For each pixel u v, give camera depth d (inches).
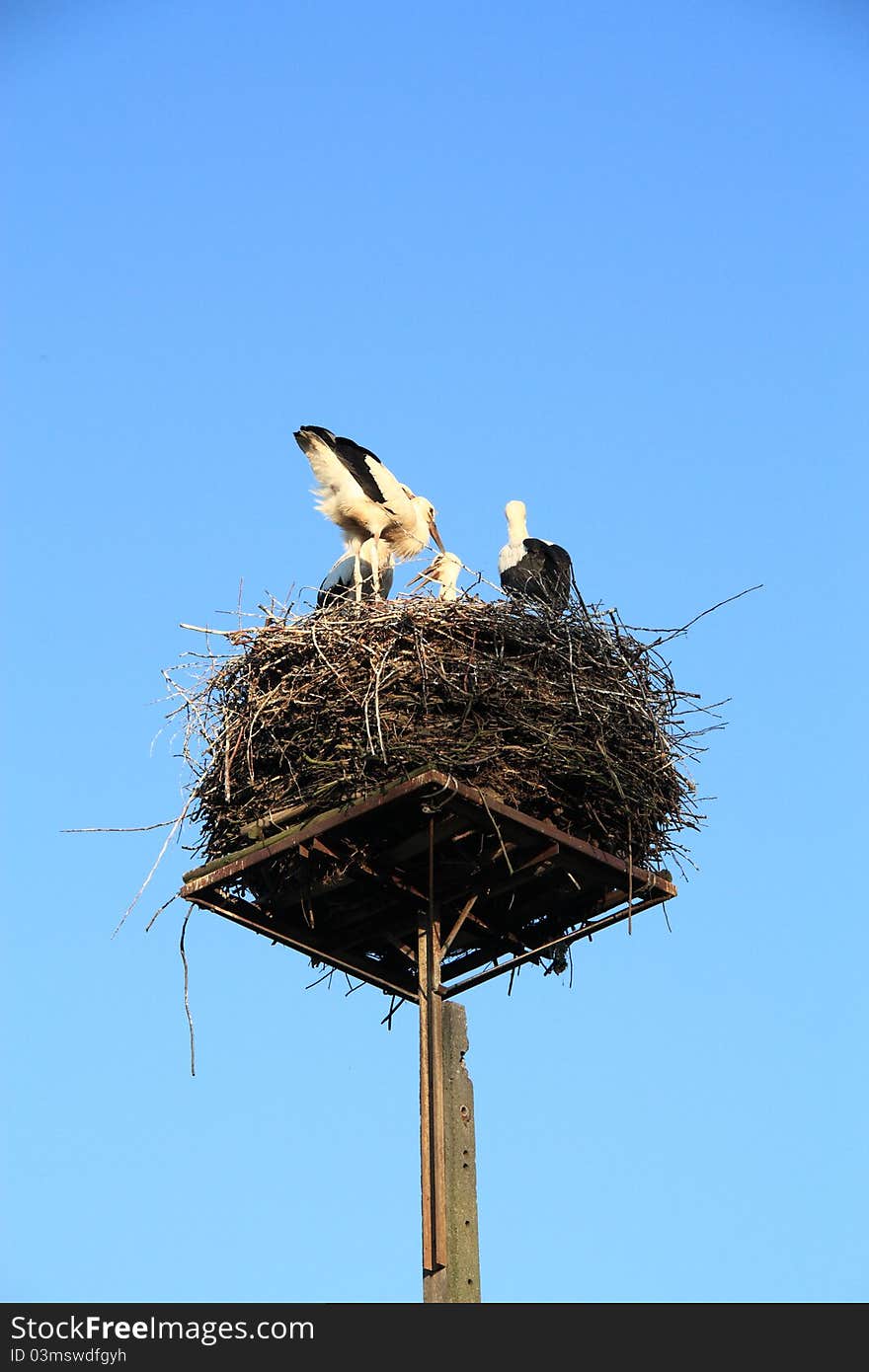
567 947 621.9
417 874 585.0
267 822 575.2
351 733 568.1
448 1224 507.2
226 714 607.2
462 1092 532.1
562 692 593.0
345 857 571.8
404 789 544.4
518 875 577.6
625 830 590.2
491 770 565.6
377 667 573.9
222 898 589.0
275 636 606.5
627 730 598.2
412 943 617.6
